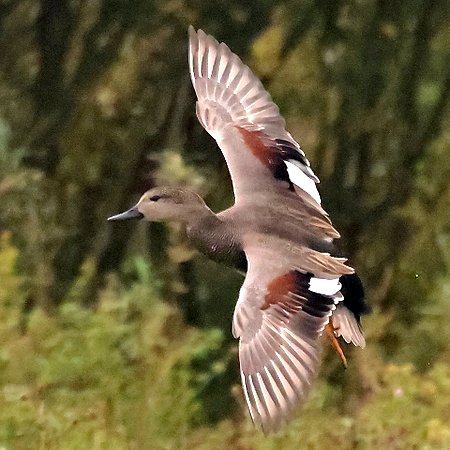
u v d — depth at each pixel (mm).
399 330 16109
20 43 17891
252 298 8797
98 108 17281
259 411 8445
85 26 17609
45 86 17625
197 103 10102
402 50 16609
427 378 14008
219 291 16469
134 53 17281
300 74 16484
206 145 16969
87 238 17000
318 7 16500
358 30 16469
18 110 17625
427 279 16875
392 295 16891
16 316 14117
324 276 8953
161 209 9703
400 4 16516
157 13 17250
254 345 8641
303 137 16562
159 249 16719
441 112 16922
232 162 9789
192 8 17094
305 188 9703
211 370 14695
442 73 16828
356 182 16844
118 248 16922
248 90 10125
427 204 16984
